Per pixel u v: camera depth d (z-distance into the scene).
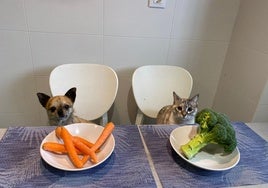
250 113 1.29
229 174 0.67
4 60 1.27
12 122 1.49
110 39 1.33
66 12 1.21
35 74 1.35
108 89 1.26
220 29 1.43
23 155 0.68
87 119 1.29
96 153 0.69
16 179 0.59
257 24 1.21
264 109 1.25
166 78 1.39
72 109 1.12
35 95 1.42
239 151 0.78
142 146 0.77
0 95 1.38
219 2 1.35
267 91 1.19
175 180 0.63
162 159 0.71
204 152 0.75
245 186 0.63
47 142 0.68
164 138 0.82
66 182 0.60
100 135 0.73
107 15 1.25
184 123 1.08
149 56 1.43
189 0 1.31
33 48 1.27
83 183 0.60
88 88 1.27
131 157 0.71
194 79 1.58
